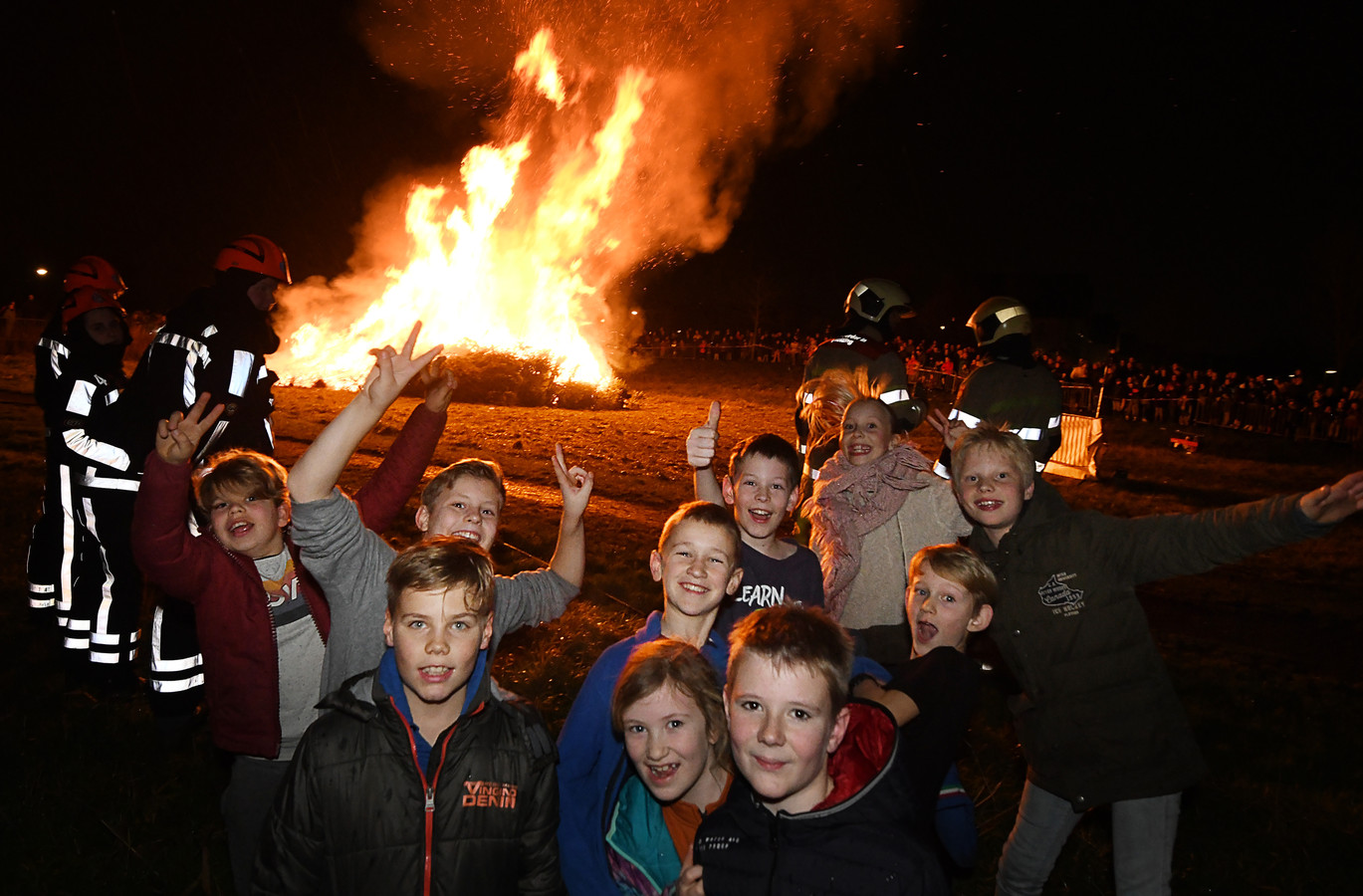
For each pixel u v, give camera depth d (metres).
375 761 2.74
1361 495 3.05
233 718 3.43
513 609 3.62
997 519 3.76
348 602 3.27
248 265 5.08
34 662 5.98
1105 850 4.88
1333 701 7.99
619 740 3.13
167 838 4.36
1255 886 4.83
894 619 4.55
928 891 2.47
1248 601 11.84
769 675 2.52
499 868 2.82
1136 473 22.86
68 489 5.32
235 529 3.44
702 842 2.69
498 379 25.58
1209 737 6.86
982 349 5.70
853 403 4.73
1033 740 3.76
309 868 2.76
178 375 4.93
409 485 4.26
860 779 2.61
